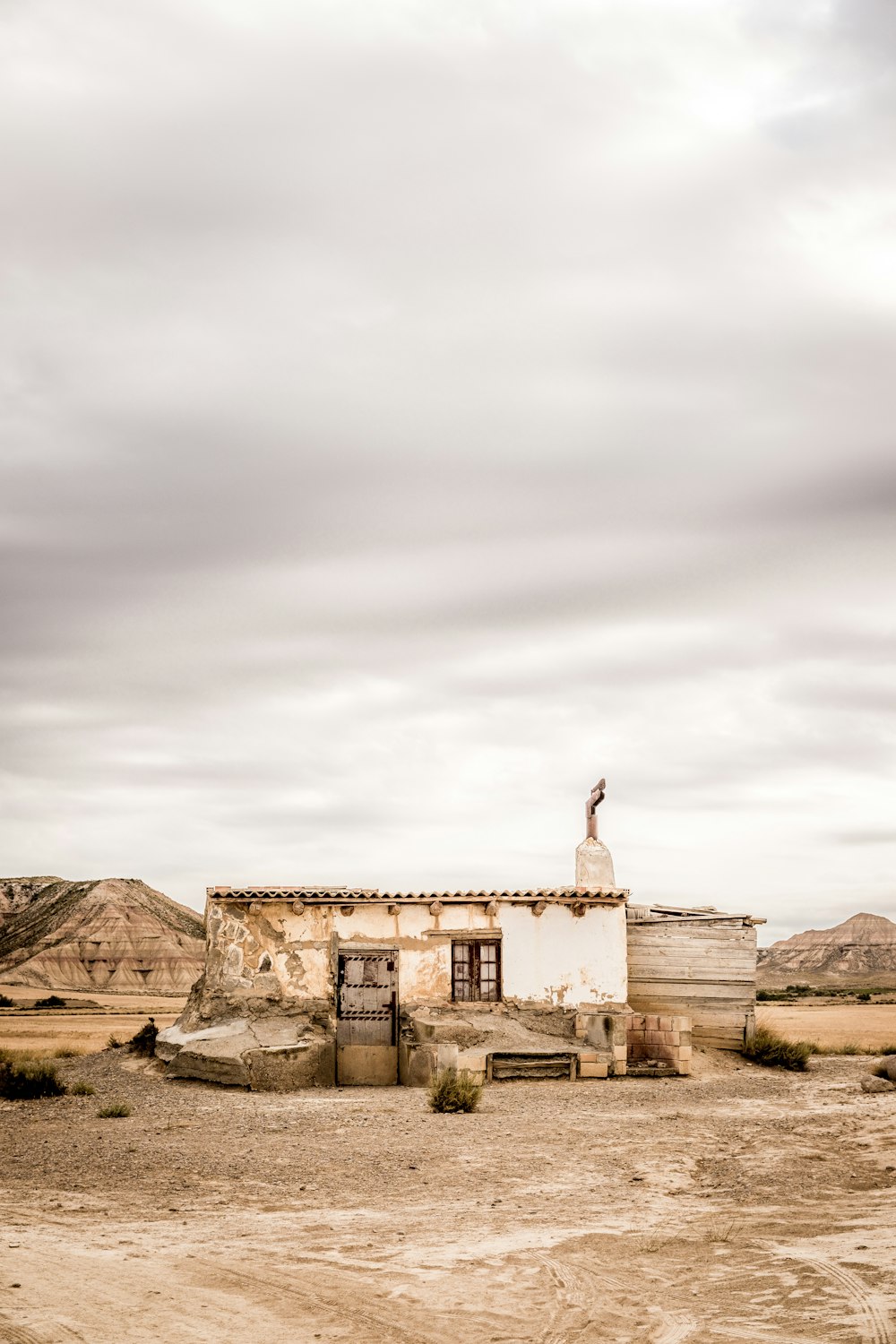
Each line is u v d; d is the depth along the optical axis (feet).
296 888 84.74
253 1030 80.48
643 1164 48.34
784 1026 164.86
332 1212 40.16
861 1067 89.66
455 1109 63.31
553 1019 85.71
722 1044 91.56
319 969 83.92
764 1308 29.07
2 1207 40.19
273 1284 31.09
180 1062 77.92
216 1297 29.81
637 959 92.38
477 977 86.43
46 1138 53.72
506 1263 33.37
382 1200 42.22
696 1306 29.40
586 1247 35.19
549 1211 40.19
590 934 87.97
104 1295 29.68
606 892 88.02
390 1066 80.02
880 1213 38.14
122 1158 49.01
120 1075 79.97
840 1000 307.17
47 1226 37.50
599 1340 26.94
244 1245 35.24
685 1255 34.32
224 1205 41.22
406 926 85.87
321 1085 76.79
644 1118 60.34
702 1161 48.83
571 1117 60.85
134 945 400.88
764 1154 49.08
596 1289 30.89
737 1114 61.77
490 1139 54.24
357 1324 27.89
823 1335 26.66
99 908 420.36
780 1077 81.76
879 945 627.87
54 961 386.73
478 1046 80.07
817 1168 45.93
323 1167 47.83
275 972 83.71
